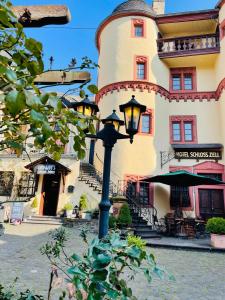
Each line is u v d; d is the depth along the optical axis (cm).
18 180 1711
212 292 528
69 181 1656
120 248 170
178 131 1819
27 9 208
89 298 142
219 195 1650
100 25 2038
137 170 1614
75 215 1530
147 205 1580
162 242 1079
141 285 555
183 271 675
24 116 166
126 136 430
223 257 867
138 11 1902
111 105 1753
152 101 1747
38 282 535
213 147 1684
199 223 1416
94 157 1898
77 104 437
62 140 192
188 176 1342
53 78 240
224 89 1694
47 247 251
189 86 1911
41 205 1672
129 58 1814
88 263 152
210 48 1800
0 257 720
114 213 1237
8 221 1441
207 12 1877
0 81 112
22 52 136
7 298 214
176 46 1931
